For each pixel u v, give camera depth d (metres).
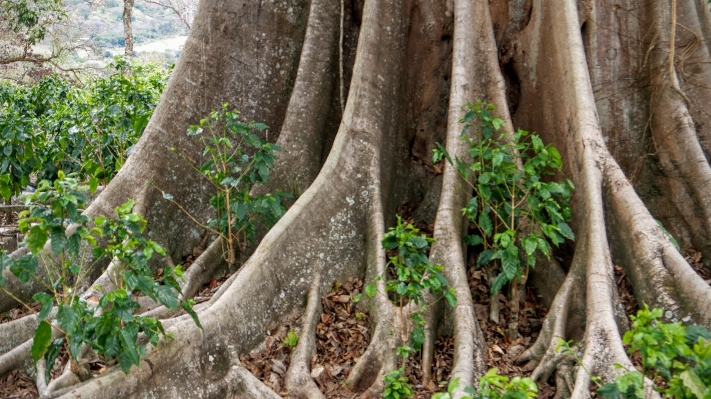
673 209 6.66
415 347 5.35
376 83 7.07
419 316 5.33
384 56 7.21
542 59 7.00
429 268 5.18
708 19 7.50
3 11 18.36
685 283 5.21
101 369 5.26
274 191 7.10
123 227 4.58
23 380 5.54
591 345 4.89
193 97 7.52
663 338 3.52
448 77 7.48
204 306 5.76
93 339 4.45
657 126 6.90
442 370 5.40
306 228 6.24
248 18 7.77
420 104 7.52
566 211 5.73
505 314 5.98
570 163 6.33
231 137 7.53
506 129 6.51
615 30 7.19
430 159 7.38
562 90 6.60
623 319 5.23
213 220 6.69
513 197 5.60
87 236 4.49
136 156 7.26
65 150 10.20
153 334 4.69
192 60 7.61
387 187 6.89
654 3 7.15
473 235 5.92
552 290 6.06
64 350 5.71
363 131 6.83
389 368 5.29
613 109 7.10
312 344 5.66
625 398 3.71
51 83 12.95
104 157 10.08
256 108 7.73
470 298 5.61
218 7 7.71
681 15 7.24
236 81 7.69
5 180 8.55
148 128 7.40
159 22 38.88
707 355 3.49
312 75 7.48
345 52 7.66
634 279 5.55
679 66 7.16
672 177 6.70
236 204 6.26
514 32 7.27
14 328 5.88
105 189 7.04
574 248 6.14
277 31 7.85
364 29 7.21
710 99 7.07
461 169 5.91
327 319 5.96
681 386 3.54
